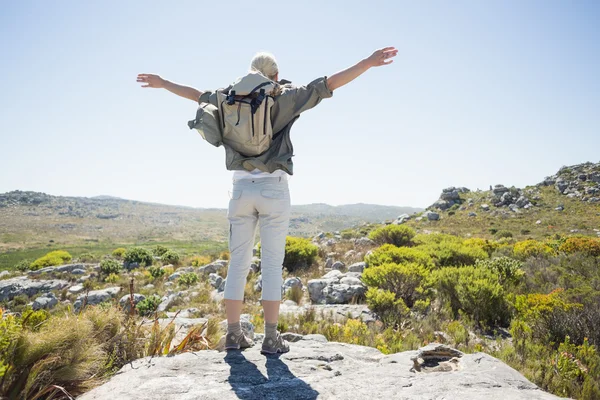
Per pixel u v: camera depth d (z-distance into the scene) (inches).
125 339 119.0
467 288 356.8
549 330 289.7
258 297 504.4
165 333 130.4
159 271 1023.0
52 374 85.3
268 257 97.9
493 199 2230.6
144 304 596.4
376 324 338.0
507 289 415.8
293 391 78.2
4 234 6722.4
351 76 93.5
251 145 93.5
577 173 2423.7
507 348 252.2
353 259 732.0
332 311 385.1
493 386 81.0
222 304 526.3
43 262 1535.4
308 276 637.9
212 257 1145.4
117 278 1057.5
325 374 90.0
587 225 1621.6
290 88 96.4
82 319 107.4
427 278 405.4
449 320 344.5
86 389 89.2
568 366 221.8
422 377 87.6
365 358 108.7
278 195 95.7
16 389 78.8
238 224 98.9
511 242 1238.9
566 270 502.6
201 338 128.2
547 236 1408.7
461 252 559.2
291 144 98.7
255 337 164.2
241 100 92.9
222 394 76.0
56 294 955.3
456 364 102.3
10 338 82.4
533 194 2273.6
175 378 85.2
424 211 2348.7
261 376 86.4
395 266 415.8
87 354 94.1
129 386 81.5
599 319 273.0
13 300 955.3
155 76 115.1
